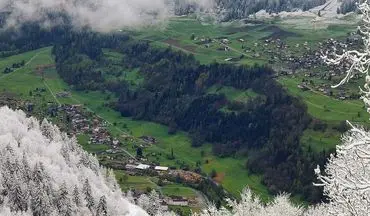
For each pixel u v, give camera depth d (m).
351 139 16.08
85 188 105.69
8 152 102.81
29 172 101.88
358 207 16.12
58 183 105.31
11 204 94.44
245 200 40.53
